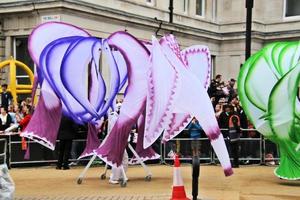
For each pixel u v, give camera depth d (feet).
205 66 44.34
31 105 52.49
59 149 51.47
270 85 44.21
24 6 78.69
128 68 41.73
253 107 44.57
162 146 56.65
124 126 40.75
